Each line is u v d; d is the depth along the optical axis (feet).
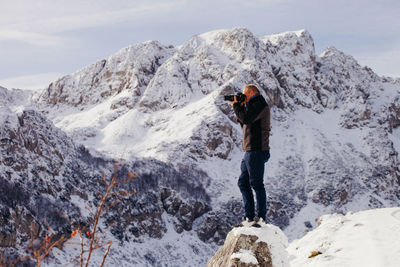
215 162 475.72
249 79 619.67
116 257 253.85
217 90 605.73
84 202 289.74
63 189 288.10
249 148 22.65
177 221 353.72
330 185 436.76
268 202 399.24
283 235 22.43
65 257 149.48
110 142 556.51
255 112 22.20
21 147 290.35
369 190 447.42
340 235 36.40
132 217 312.29
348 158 504.02
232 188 426.51
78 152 361.30
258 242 20.95
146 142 536.01
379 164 500.33
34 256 10.70
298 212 398.01
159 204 353.72
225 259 21.47
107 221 285.64
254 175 22.47
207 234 357.00
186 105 634.84
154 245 310.45
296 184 442.09
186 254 319.06
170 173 408.46
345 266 27.48
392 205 442.09
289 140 546.67
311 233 42.39
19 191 247.50
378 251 27.91
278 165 480.64
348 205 416.67
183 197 372.17
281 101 624.59
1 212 215.72
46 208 250.16
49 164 303.89
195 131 501.56
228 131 515.91
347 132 577.02
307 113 633.20
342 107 643.04
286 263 21.12
